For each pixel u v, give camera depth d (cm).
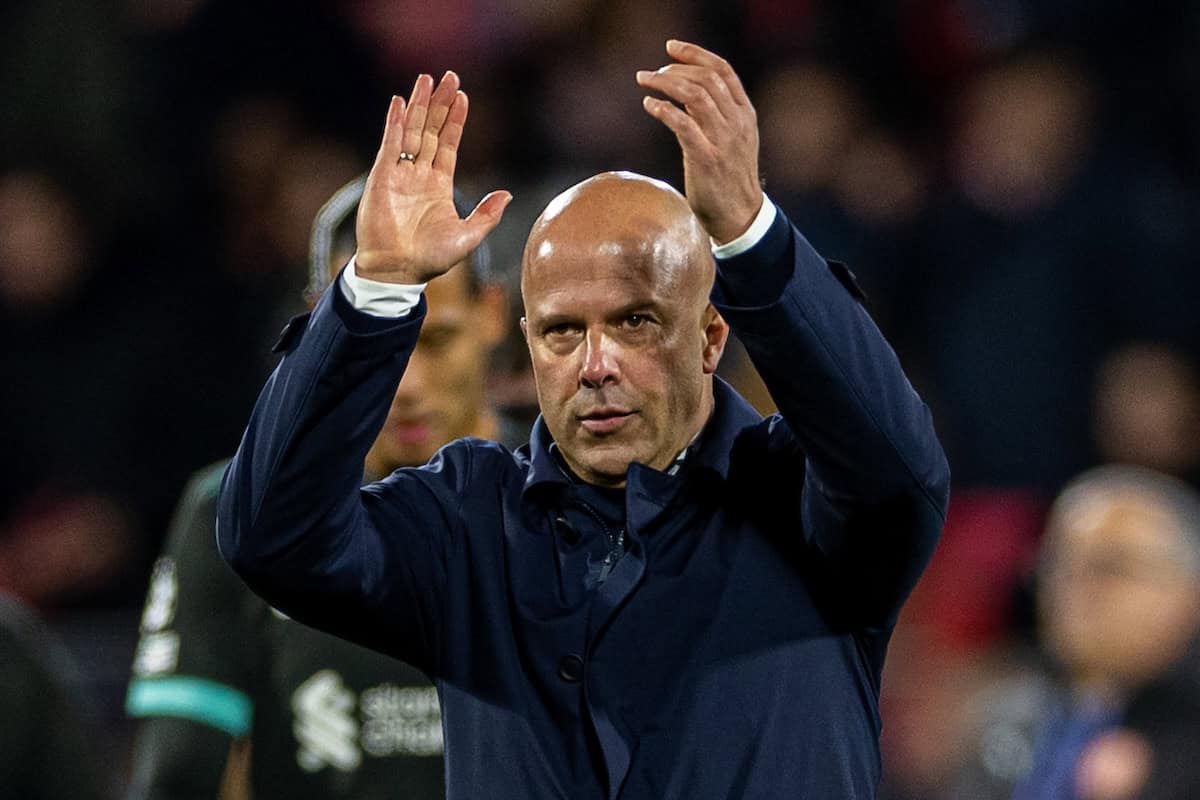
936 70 2952
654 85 854
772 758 898
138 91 2866
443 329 1252
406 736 1285
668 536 934
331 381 880
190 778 1316
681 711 904
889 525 891
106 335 2677
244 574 910
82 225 2750
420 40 2972
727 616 918
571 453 928
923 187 2853
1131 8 2883
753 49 2973
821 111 2858
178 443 2633
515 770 910
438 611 946
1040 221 2700
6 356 2666
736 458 948
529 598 933
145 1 2920
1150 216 2683
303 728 1295
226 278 2739
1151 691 1750
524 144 2880
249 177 2828
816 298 859
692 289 911
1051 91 2788
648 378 907
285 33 2930
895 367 879
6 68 2830
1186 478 2534
